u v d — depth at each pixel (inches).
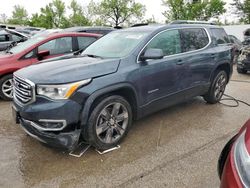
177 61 190.2
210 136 177.3
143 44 173.2
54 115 138.0
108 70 153.2
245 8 1560.0
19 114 152.8
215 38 232.4
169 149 160.2
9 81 254.1
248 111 225.8
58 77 140.5
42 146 163.8
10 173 137.5
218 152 156.5
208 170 138.9
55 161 147.9
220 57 230.2
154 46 179.3
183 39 202.1
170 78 186.2
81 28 388.5
